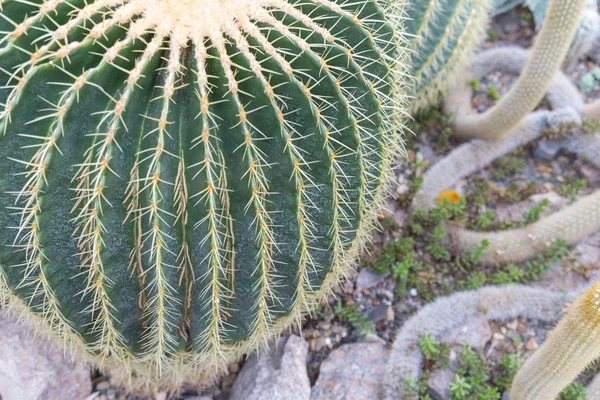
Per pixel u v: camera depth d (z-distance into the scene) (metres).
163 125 0.61
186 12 0.65
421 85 1.12
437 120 1.27
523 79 1.09
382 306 1.03
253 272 0.72
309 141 0.68
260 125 0.65
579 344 0.70
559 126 1.23
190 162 0.65
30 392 0.86
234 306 0.76
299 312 0.81
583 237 1.11
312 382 0.96
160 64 0.64
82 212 0.65
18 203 0.66
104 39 0.63
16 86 0.60
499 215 1.16
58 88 0.62
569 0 0.96
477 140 1.23
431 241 1.09
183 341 0.78
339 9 0.69
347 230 0.77
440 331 1.00
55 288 0.69
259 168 0.66
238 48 0.64
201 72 0.62
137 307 0.73
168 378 0.88
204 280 0.71
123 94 0.61
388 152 0.79
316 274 0.77
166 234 0.67
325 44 0.67
